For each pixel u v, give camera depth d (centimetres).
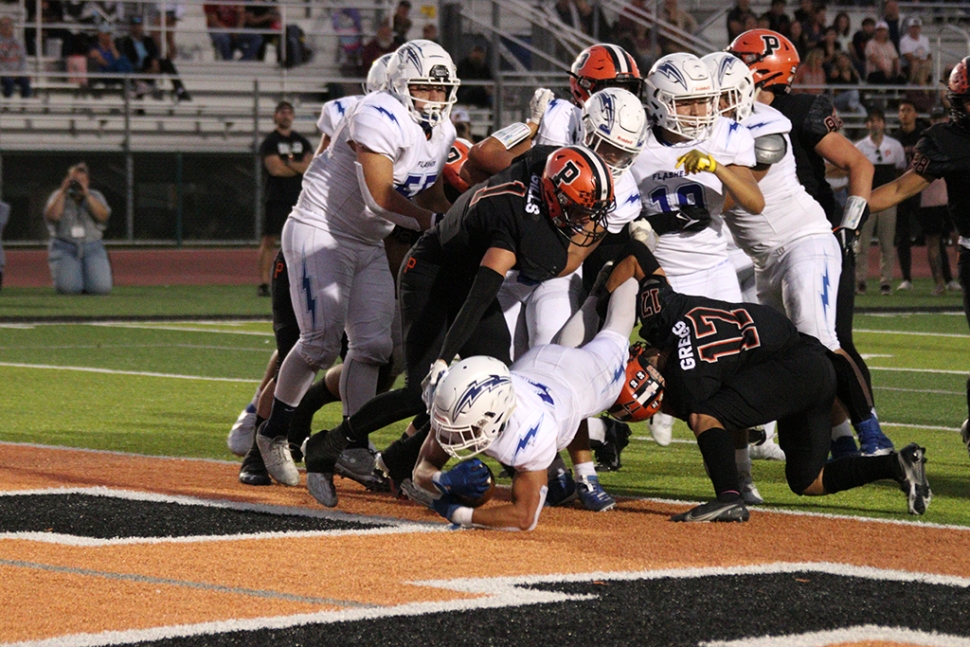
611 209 1355
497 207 1345
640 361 1412
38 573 1156
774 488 1648
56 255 4622
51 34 6512
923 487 1391
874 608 1059
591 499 1474
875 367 2911
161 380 2633
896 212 4738
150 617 1023
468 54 6231
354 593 1099
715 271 1708
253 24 6856
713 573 1170
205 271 5697
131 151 6488
